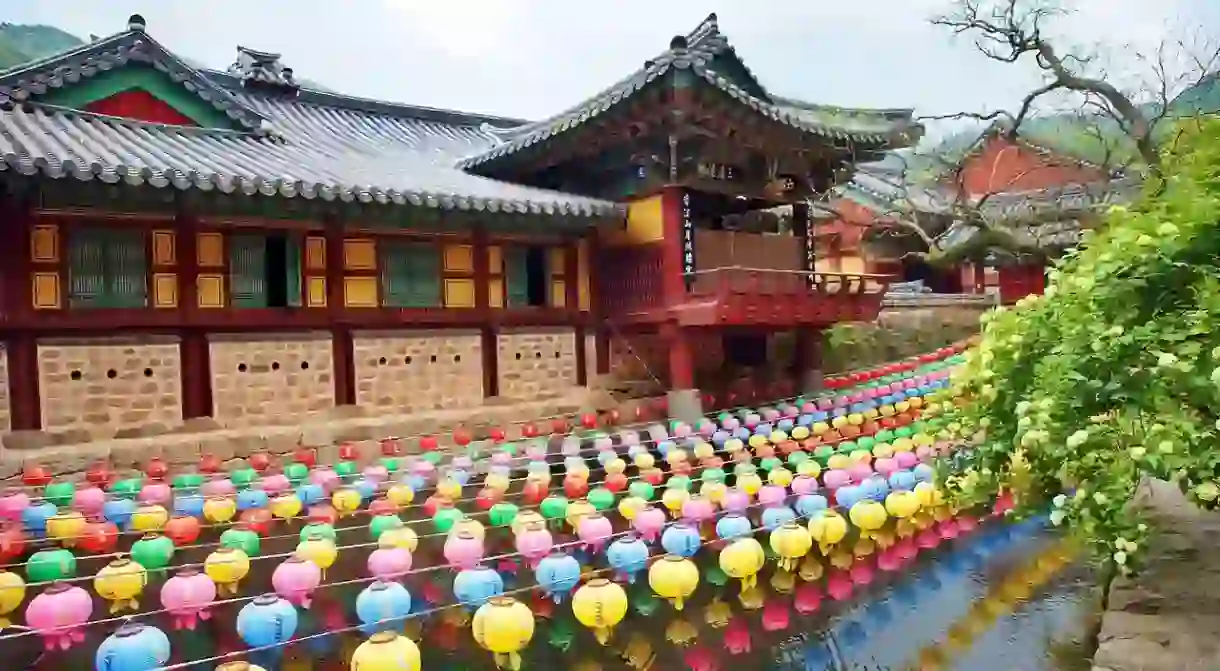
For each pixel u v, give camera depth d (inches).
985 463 281.3
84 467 460.4
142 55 579.8
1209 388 211.8
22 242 460.1
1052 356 251.4
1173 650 263.4
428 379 613.3
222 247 533.0
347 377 578.2
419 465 477.4
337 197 508.4
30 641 287.4
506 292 665.6
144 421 498.0
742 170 712.4
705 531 384.2
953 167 890.7
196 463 494.6
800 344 783.7
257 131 645.3
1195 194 249.4
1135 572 249.8
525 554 338.6
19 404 458.9
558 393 681.0
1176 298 237.1
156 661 239.9
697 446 536.7
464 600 294.8
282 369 548.4
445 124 970.7
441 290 627.2
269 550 386.9
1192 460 212.4
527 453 512.1
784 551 349.1
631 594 327.9
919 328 1034.1
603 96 656.4
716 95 615.2
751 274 682.2
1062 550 406.6
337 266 570.6
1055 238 903.7
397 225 588.4
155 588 335.9
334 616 317.7
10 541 350.9
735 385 767.7
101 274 490.3
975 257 875.4
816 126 691.4
